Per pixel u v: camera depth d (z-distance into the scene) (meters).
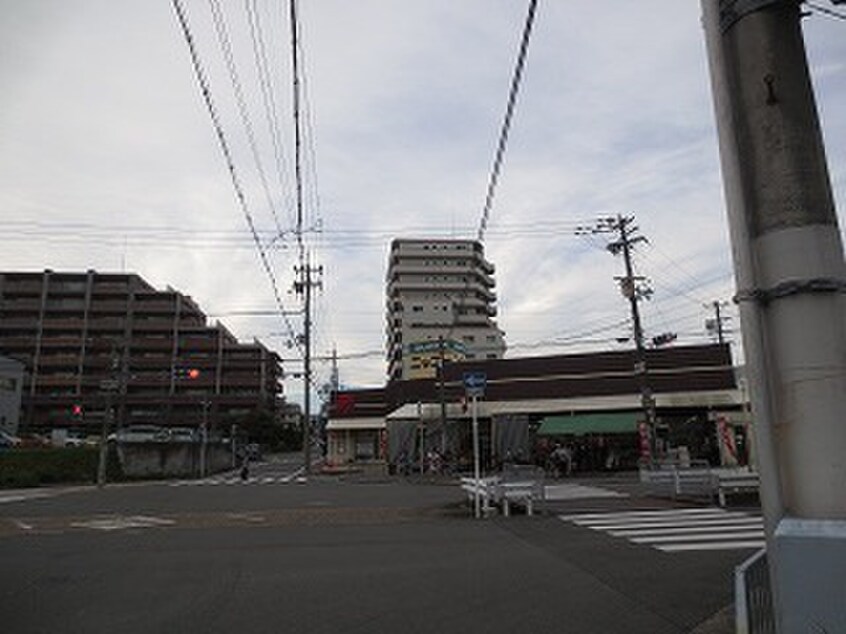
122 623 6.04
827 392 3.07
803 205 3.26
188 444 40.91
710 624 5.75
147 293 81.12
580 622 5.95
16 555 9.79
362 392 53.81
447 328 83.81
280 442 85.50
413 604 6.65
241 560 9.29
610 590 7.18
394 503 18.39
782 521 3.05
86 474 34.31
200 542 11.12
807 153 3.34
